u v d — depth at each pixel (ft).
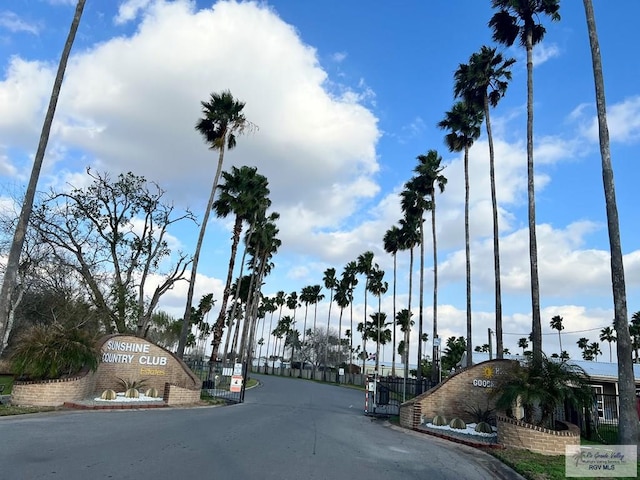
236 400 75.25
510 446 38.91
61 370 49.01
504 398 41.78
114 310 91.61
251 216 136.77
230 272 121.70
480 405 55.31
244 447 30.04
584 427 49.24
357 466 27.17
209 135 94.02
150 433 32.60
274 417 51.13
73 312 90.17
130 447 26.96
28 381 45.19
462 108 101.04
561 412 52.34
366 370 301.84
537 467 30.12
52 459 22.57
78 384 47.93
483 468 31.58
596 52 42.65
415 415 52.65
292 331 394.11
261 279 200.23
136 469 21.75
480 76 85.51
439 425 52.21
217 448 28.81
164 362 64.39
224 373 86.38
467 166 100.07
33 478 19.12
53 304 97.09
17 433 28.89
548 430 37.50
